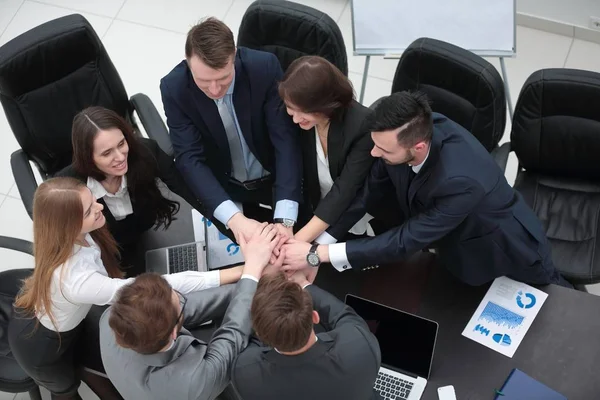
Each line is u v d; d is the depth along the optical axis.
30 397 2.95
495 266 2.26
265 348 1.85
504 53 3.24
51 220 1.97
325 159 2.48
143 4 4.33
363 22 3.24
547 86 2.60
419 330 2.17
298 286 1.75
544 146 2.78
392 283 2.37
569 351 2.15
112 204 2.47
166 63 4.11
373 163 2.33
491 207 2.13
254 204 2.64
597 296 2.25
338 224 2.43
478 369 2.15
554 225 2.84
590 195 2.88
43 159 2.97
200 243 2.54
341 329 1.89
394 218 2.54
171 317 1.78
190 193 2.61
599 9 3.77
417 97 1.93
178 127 2.51
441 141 2.06
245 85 2.37
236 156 2.69
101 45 2.79
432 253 2.45
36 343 2.28
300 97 2.07
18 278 2.78
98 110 2.25
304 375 1.79
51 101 2.78
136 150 2.37
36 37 2.62
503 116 2.74
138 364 1.88
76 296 2.10
